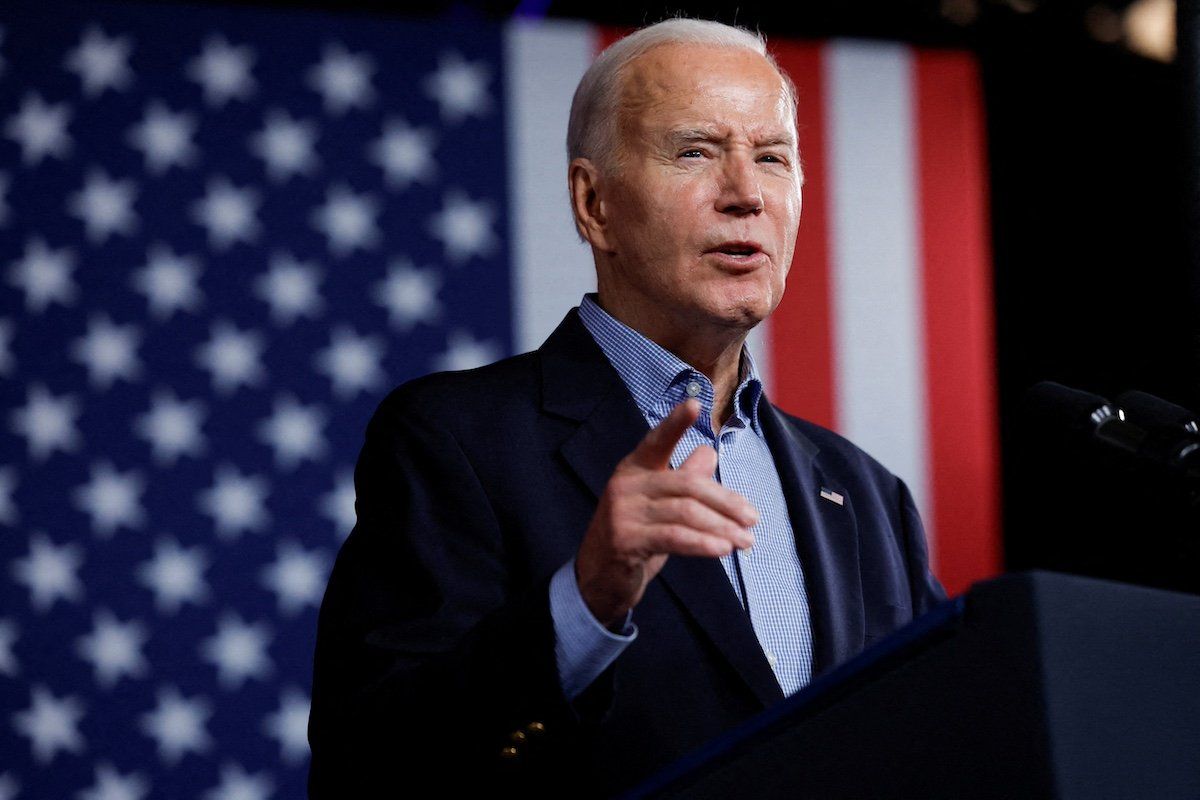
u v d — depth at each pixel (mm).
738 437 7043
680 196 6797
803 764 4082
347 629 6027
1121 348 15367
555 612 4914
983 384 13898
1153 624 3900
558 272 13438
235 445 12625
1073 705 3715
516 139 13531
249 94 13031
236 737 12344
